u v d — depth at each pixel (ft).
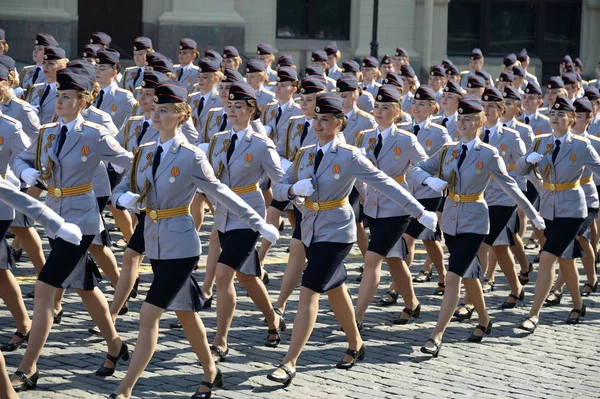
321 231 37.14
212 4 126.52
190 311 34.22
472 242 42.24
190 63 74.18
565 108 46.91
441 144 52.60
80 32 127.95
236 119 41.06
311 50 134.62
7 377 31.22
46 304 34.78
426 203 49.14
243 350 40.60
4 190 31.81
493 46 141.49
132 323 43.29
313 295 36.70
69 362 37.76
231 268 38.86
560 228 46.65
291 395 35.73
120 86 70.85
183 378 36.86
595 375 40.34
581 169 46.91
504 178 42.47
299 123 51.08
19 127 39.91
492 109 51.88
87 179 36.65
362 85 74.84
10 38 120.47
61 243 34.86
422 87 52.70
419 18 135.33
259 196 41.47
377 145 47.24
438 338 41.42
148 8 126.41
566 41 143.95
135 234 40.81
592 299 52.80
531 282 55.98
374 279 43.88
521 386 38.34
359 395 36.09
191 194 34.27
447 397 36.52
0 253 37.68
